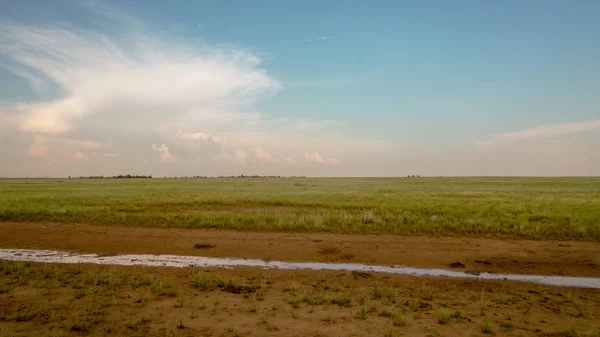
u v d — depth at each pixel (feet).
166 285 32.07
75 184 248.52
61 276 34.55
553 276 37.32
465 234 55.77
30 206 82.79
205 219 65.21
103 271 36.99
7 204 87.35
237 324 23.62
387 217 67.41
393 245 48.93
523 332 23.24
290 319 24.68
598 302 29.78
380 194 138.00
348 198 116.06
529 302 29.58
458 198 115.65
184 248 47.52
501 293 31.94
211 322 23.93
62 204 90.27
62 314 24.81
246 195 126.21
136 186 217.36
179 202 95.91
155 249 47.01
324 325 23.66
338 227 59.88
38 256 43.57
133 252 45.60
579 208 81.76
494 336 22.48
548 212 74.49
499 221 63.93
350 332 22.56
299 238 52.85
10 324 22.90
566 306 28.71
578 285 34.63
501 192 152.97
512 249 46.88
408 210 79.20
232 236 53.93
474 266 40.55
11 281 32.73
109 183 274.57
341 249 47.01
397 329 23.13
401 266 40.60
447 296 30.91
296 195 129.18
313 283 34.04
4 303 26.96
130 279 34.27
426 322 24.57
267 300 28.86
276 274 37.04
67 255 44.09
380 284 34.06
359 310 26.71
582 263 41.27
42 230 57.31
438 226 60.03
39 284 31.48
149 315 25.05
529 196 125.49
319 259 43.06
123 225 62.23
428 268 39.88
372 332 22.61
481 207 84.48
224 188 194.08
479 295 31.32
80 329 22.44
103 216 69.05
